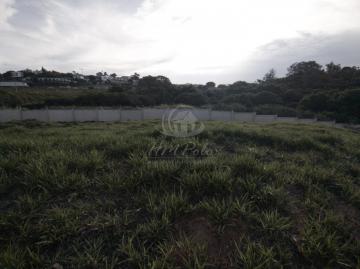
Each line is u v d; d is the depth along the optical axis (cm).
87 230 206
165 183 287
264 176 313
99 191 268
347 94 2844
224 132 677
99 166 322
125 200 254
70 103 2709
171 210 226
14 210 229
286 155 479
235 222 220
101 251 187
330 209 257
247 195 258
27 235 195
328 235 203
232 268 175
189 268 168
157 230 203
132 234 201
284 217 233
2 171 293
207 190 270
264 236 207
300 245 197
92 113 2078
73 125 1477
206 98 3512
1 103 2577
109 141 466
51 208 233
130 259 175
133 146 421
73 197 253
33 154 354
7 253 172
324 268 179
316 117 2469
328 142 657
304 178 328
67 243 193
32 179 272
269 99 3241
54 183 265
